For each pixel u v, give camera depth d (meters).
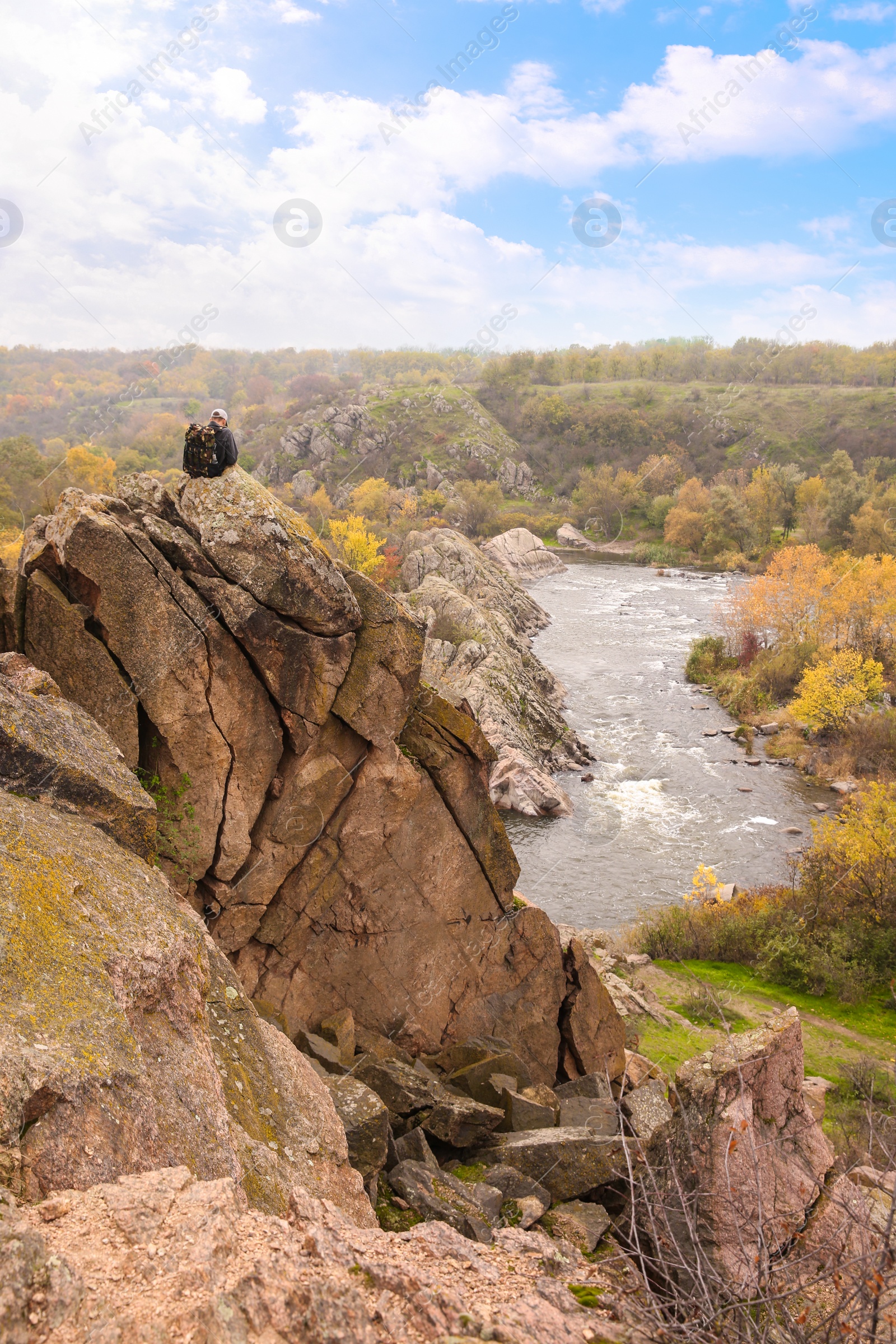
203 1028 6.13
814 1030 23.09
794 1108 6.50
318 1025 11.07
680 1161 5.76
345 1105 8.10
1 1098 4.09
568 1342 3.78
